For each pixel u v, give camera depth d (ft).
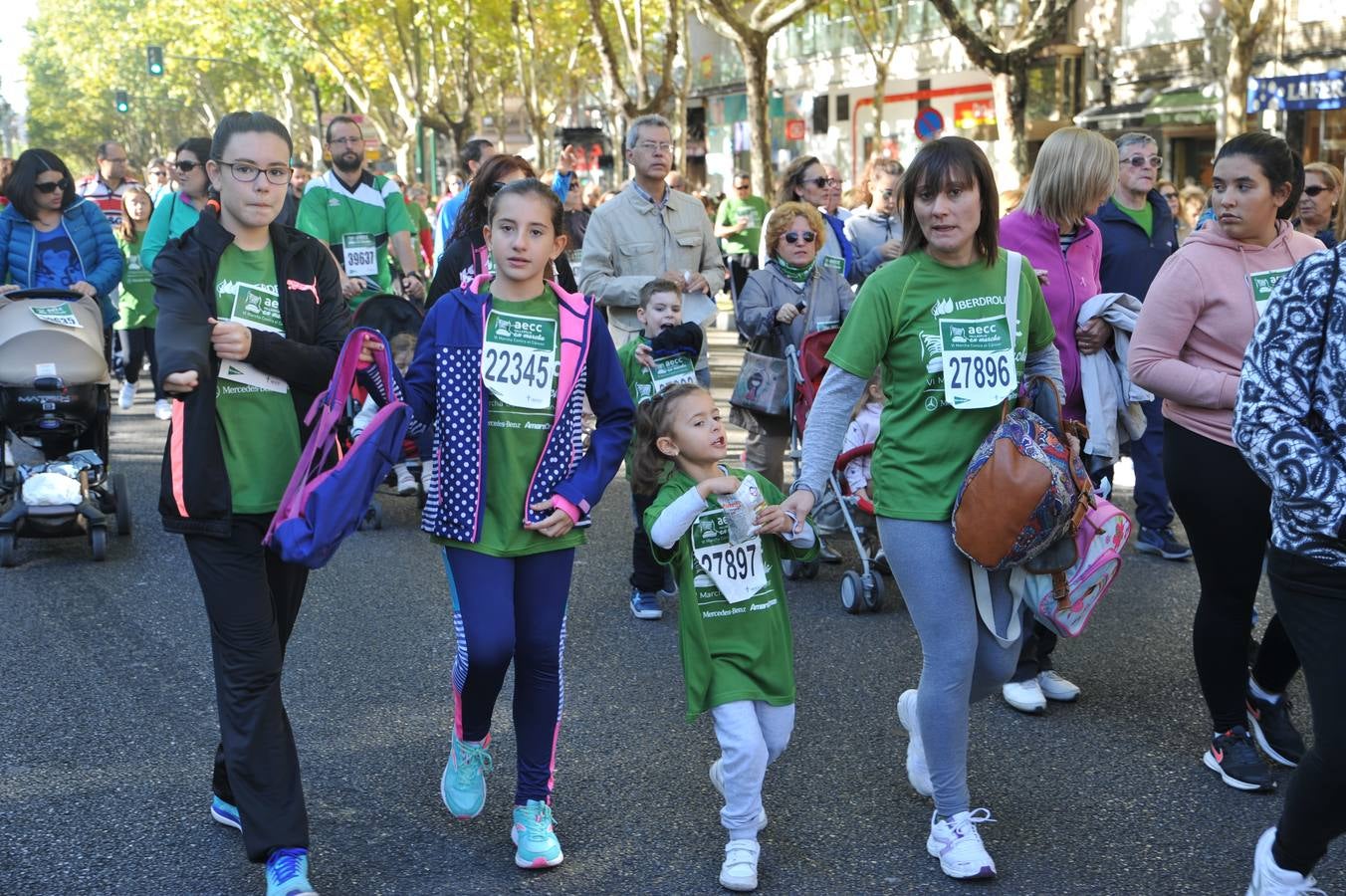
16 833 13.99
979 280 13.05
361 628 21.20
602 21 72.49
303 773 15.60
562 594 13.10
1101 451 18.43
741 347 58.39
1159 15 95.40
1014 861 13.26
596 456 13.05
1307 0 83.35
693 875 13.10
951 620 12.90
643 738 16.63
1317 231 26.37
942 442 13.00
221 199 12.58
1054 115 102.53
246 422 12.46
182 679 18.88
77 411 25.59
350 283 28.68
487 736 13.71
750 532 13.15
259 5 152.25
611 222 24.91
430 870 13.20
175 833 14.02
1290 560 10.44
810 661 19.49
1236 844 13.56
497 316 12.82
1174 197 43.45
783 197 28.89
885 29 111.86
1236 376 14.58
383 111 178.40
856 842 13.76
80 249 27.71
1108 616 21.24
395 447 11.91
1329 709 10.25
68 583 24.02
